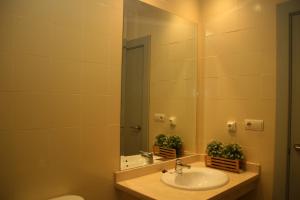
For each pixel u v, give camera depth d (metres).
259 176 1.93
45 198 1.34
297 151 1.77
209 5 2.25
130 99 1.78
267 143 1.90
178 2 2.14
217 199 1.50
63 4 1.41
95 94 1.55
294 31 1.80
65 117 1.42
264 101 1.92
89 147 1.52
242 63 2.04
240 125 2.04
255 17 1.98
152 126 1.96
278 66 1.86
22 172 1.26
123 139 1.73
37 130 1.31
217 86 2.19
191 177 1.91
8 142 1.22
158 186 1.61
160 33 2.01
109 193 1.62
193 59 2.28
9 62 1.22
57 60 1.38
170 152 2.08
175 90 2.17
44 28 1.33
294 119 1.79
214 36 2.21
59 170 1.39
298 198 1.76
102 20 1.58
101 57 1.58
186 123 2.24
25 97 1.27
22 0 1.26
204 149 2.26
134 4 1.80
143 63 1.87
